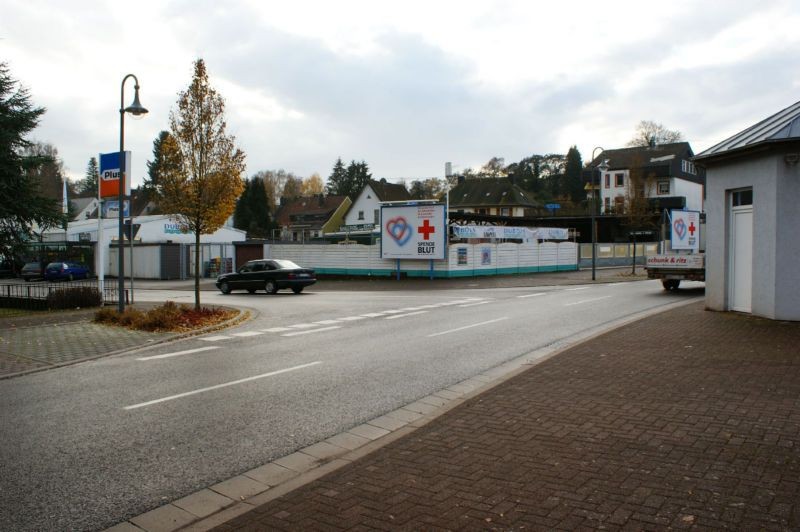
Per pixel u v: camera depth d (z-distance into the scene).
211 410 6.86
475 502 4.01
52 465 5.14
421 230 32.81
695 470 4.41
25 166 26.38
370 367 9.23
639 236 56.56
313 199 93.62
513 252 36.53
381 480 4.45
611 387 7.04
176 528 3.93
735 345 9.38
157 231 50.84
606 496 4.02
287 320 15.92
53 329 13.94
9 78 26.41
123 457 5.33
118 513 4.19
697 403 6.20
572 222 56.47
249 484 4.69
